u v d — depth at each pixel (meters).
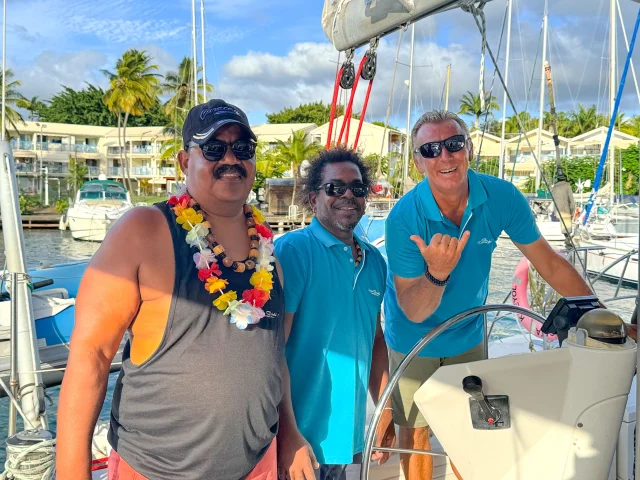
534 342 3.91
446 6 1.96
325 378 1.95
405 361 1.79
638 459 1.40
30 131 48.34
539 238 2.47
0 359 6.29
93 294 1.42
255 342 1.53
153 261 1.46
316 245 1.99
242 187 1.60
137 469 1.50
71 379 1.39
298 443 1.80
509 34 9.58
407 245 2.21
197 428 1.47
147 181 50.44
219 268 1.53
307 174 2.15
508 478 1.59
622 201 19.39
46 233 30.52
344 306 1.97
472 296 2.37
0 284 6.50
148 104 44.94
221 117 1.55
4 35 11.22
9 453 2.26
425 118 2.24
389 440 2.44
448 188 2.17
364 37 2.32
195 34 14.67
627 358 1.49
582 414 1.54
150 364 1.46
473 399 1.56
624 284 10.45
